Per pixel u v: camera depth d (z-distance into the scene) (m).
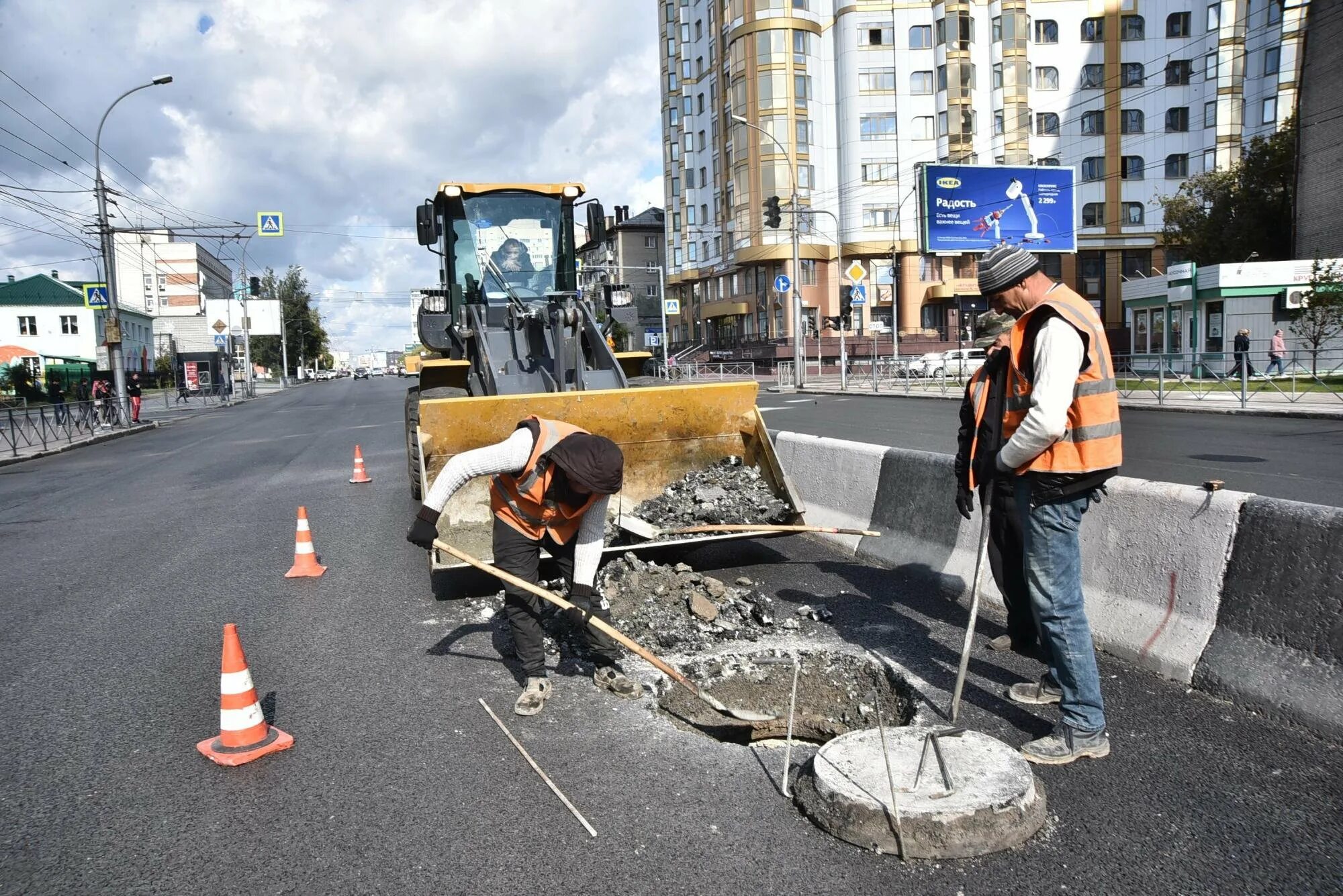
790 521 6.41
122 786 3.45
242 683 3.71
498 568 4.08
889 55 50.88
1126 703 3.79
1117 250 51.25
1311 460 10.62
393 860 2.86
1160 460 11.08
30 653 5.16
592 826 3.03
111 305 26.83
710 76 58.44
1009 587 4.22
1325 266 23.23
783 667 4.67
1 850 3.00
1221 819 2.91
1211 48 49.50
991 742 3.28
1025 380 3.30
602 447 3.94
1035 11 49.84
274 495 11.28
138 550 8.16
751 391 7.04
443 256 9.64
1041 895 2.58
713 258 60.19
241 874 2.81
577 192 9.36
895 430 16.23
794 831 2.98
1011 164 49.81
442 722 3.96
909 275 51.16
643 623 5.08
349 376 132.50
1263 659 3.63
